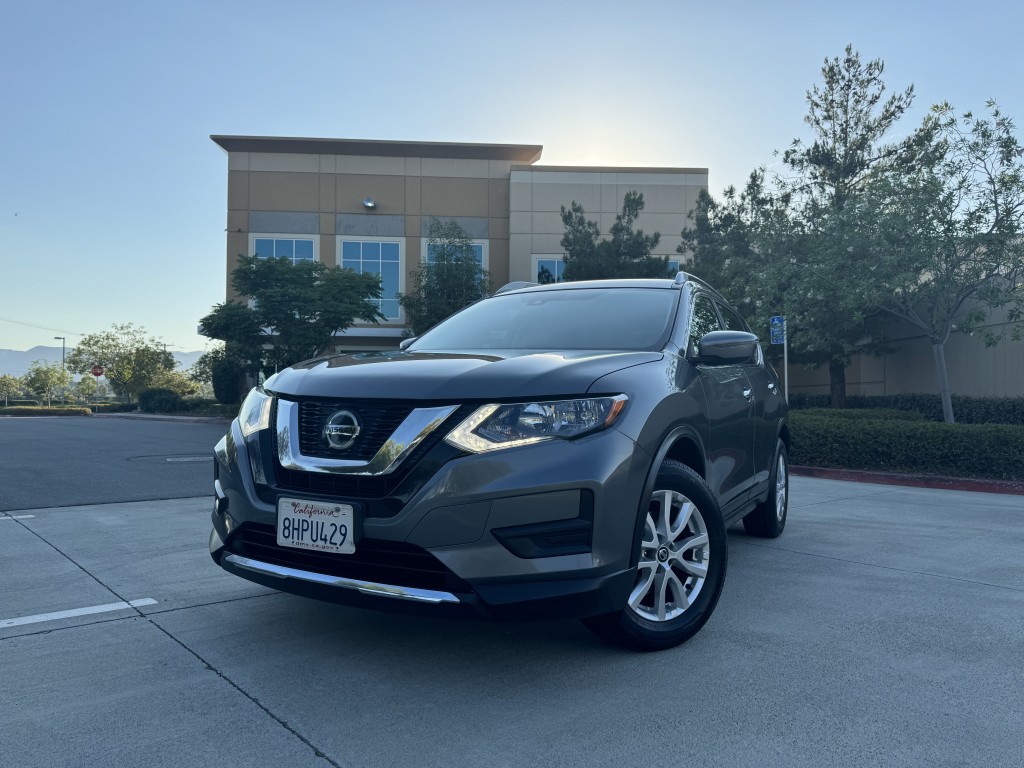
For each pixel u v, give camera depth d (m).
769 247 14.27
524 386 2.87
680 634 3.22
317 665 3.03
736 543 5.43
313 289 23.73
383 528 2.75
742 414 4.45
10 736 2.44
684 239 19.98
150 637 3.35
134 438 15.40
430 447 2.78
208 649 3.21
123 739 2.42
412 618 3.61
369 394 2.91
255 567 3.05
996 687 2.85
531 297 4.61
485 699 2.72
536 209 30.39
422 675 2.93
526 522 2.75
